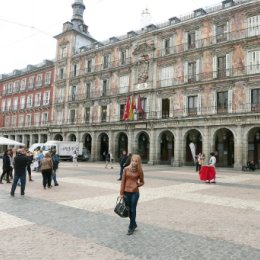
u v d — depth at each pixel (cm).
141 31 4456
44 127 5434
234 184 1695
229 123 3139
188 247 596
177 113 3666
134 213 689
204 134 3341
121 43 4425
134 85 4188
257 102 3042
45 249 569
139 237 657
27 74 6125
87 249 573
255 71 3080
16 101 6319
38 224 751
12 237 641
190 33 3734
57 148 4150
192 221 807
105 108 4569
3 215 836
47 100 5553
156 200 1116
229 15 3366
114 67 4447
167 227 743
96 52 4791
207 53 3481
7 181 1577
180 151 3547
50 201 1063
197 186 1563
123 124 4166
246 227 752
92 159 4528
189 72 3650
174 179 1917
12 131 6247
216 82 3331
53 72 5497
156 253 559
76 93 5028
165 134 4059
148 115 3956
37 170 2289
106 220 803
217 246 605
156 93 3916
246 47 3173
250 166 2884
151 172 2512
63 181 1681
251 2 3180
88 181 1689
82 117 4831
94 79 4756
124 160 1733
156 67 3975
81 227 730
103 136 4678
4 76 7075
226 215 883
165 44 3959
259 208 989
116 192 1280
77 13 5612
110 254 549
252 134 3291
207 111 3384
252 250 584
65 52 5306
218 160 3550
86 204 1014
